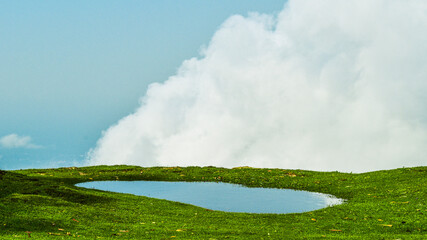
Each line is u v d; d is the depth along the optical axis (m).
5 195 36.34
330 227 30.52
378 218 31.94
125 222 30.33
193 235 26.69
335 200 43.25
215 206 41.62
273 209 40.00
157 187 52.25
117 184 53.97
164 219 32.50
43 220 27.14
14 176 45.00
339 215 34.34
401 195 39.31
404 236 26.05
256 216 35.31
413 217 31.05
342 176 55.41
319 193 47.59
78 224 27.64
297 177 57.12
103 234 25.81
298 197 45.72
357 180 50.97
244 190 50.19
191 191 49.69
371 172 56.00
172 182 55.88
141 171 63.47
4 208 28.69
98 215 31.33
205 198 45.53
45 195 37.16
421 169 51.75
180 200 44.50
